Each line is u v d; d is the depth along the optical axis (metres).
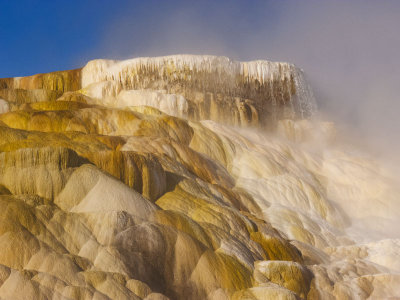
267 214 17.58
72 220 11.11
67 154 12.37
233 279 11.88
